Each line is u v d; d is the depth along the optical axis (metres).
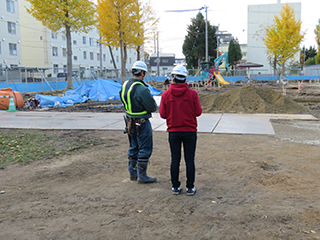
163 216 3.27
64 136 7.89
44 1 22.67
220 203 3.60
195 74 49.72
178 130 3.79
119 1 28.19
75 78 30.22
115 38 29.91
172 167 3.90
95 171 5.04
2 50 33.31
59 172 5.00
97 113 12.80
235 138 7.43
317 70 49.19
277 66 59.38
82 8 24.39
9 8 34.16
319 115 11.26
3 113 12.98
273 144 6.73
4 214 3.43
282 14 38.19
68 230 3.01
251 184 4.26
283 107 12.58
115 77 38.00
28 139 7.38
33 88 24.52
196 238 2.79
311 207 3.40
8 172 5.04
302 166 5.05
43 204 3.70
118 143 7.08
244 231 2.89
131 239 2.80
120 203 3.67
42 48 41.22
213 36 58.25
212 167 5.11
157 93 21.47
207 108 13.17
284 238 2.74
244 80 45.25
